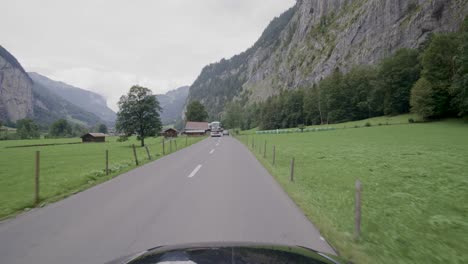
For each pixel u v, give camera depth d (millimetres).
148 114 43156
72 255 4152
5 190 10148
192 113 111875
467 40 52188
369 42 130500
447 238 5074
